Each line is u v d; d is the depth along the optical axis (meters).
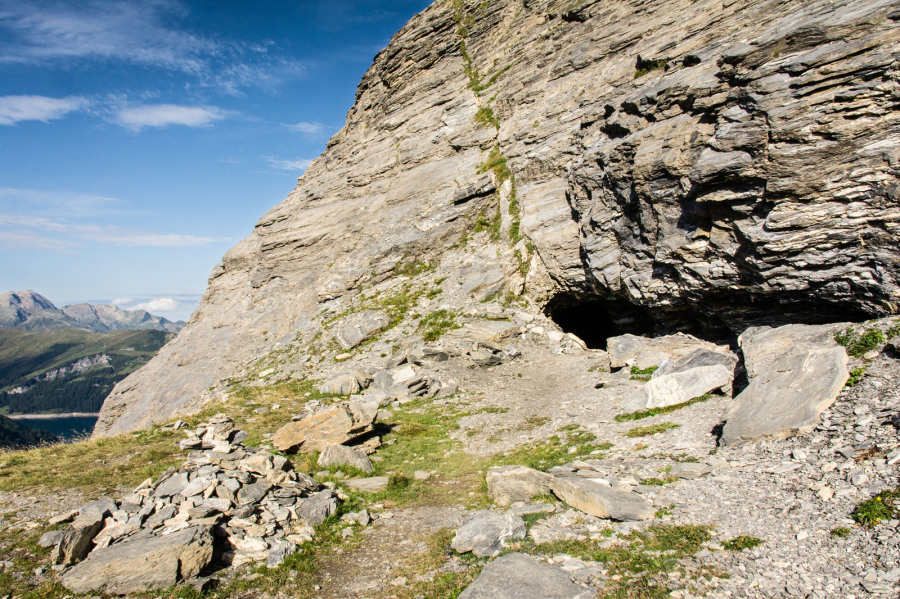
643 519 9.91
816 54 18.09
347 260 44.06
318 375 32.25
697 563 8.15
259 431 21.47
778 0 24.41
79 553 10.27
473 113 45.56
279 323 44.97
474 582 8.34
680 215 22.73
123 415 46.41
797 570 7.45
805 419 12.23
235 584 9.52
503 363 28.77
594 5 39.03
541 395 23.08
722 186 20.14
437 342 30.78
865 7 17.94
